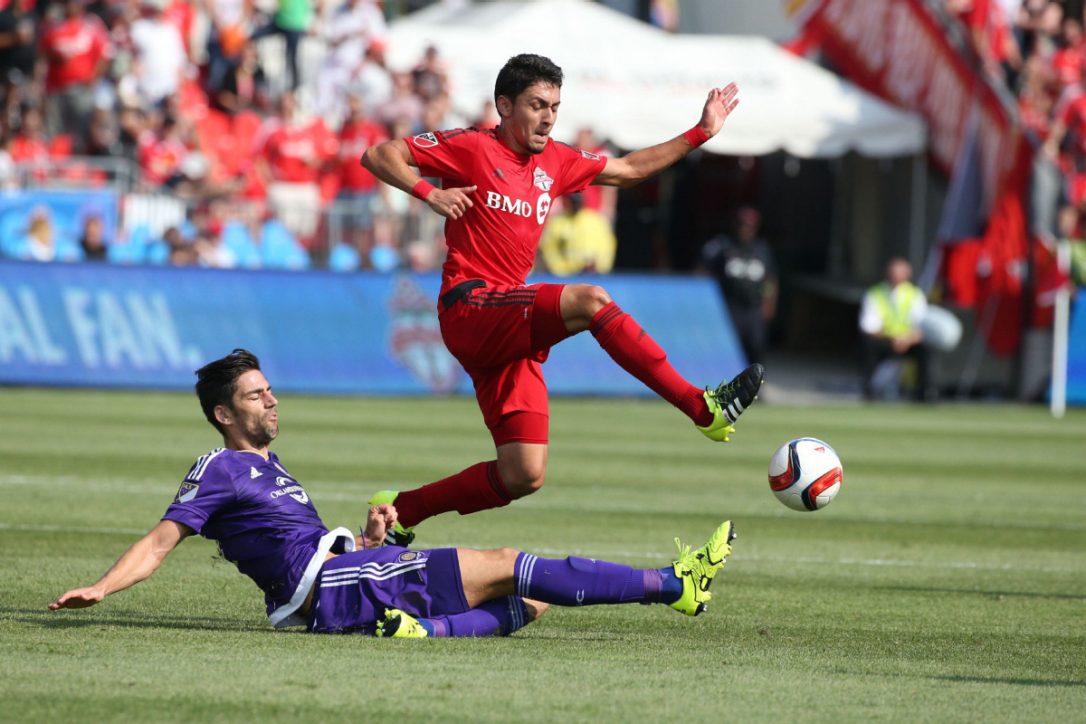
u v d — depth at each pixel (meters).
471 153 19.69
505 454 19.33
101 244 60.97
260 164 66.25
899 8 72.00
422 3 83.94
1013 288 67.25
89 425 45.91
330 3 75.62
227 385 17.61
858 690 15.37
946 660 17.58
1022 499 36.78
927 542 29.41
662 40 71.25
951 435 52.50
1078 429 56.06
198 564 23.84
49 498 30.80
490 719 13.52
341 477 36.22
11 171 62.31
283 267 60.81
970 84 67.56
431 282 62.03
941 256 68.06
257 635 17.31
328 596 17.39
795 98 69.69
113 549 24.69
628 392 63.62
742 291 63.56
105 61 67.88
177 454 39.41
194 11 74.19
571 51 69.31
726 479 38.94
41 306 58.41
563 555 26.22
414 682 14.89
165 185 64.44
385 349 61.44
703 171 83.00
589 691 14.80
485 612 17.70
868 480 39.78
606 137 67.88
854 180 80.38
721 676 15.88
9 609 19.12
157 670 15.25
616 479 38.22
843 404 65.25
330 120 71.19
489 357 19.23
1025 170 66.31
